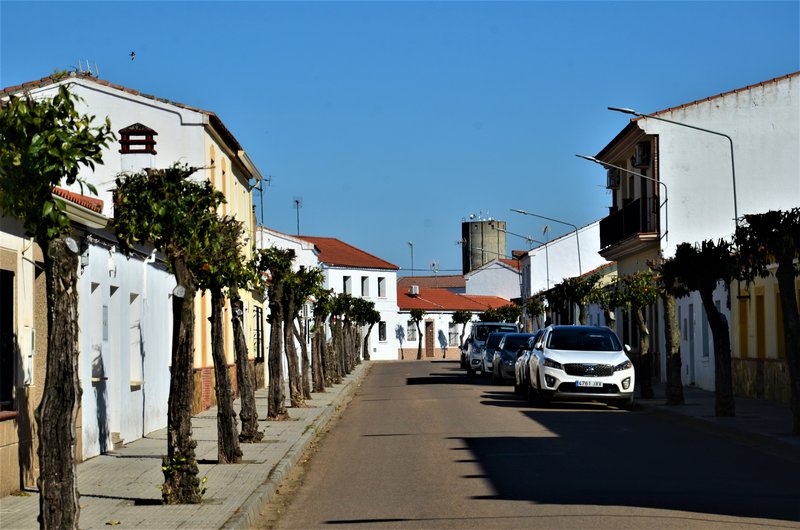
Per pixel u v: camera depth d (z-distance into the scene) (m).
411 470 14.84
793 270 18.34
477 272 110.81
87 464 15.46
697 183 38.81
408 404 29.75
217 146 31.12
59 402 8.56
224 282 15.59
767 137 38.75
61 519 8.52
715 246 22.34
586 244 72.50
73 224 14.79
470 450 17.22
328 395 34.66
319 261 79.88
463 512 11.09
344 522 10.76
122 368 18.59
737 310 30.31
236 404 29.61
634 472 14.29
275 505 12.24
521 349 33.25
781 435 18.33
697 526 10.00
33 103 8.45
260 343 41.22
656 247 39.72
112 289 18.33
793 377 18.33
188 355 11.80
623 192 45.06
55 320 8.58
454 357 101.19
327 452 17.91
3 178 8.27
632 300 29.78
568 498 11.94
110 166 26.88
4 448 12.23
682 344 37.16
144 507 11.31
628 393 26.75
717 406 22.69
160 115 28.47
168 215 11.75
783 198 38.66
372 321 76.25
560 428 21.25
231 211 34.12
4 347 12.59
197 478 11.70
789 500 11.70
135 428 19.66
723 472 14.27
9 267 12.62
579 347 28.20
